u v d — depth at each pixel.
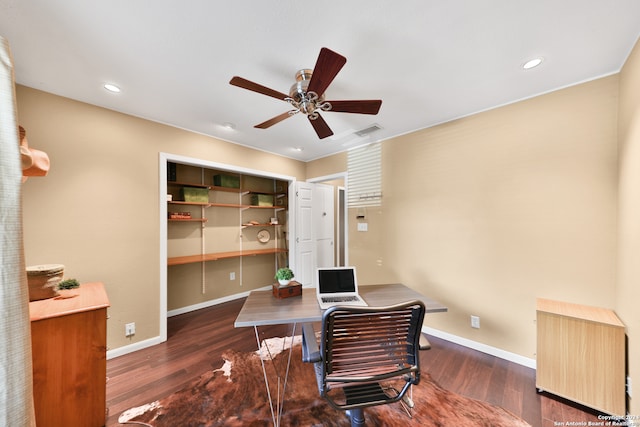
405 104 2.29
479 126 2.41
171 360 2.26
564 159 1.97
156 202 2.65
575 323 1.66
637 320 1.41
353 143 3.45
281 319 1.42
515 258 2.20
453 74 1.83
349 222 3.65
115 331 2.36
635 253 1.44
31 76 1.84
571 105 1.94
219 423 1.54
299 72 1.79
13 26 1.35
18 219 0.69
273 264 4.70
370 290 2.01
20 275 0.69
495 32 1.42
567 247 1.96
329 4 1.23
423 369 2.10
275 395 1.80
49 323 1.38
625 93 1.62
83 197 2.21
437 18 1.32
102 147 2.32
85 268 2.21
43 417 1.36
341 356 1.12
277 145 3.57
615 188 1.76
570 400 1.69
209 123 2.76
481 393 1.81
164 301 2.66
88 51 1.58
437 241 2.71
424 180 2.82
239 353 2.38
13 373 0.67
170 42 1.50
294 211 4.25
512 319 2.21
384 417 1.59
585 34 1.42
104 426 1.52
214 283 3.84
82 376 1.47
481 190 2.39
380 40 1.49
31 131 1.98
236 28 1.40
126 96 2.15
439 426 1.52
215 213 3.85
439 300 2.68
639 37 1.42
